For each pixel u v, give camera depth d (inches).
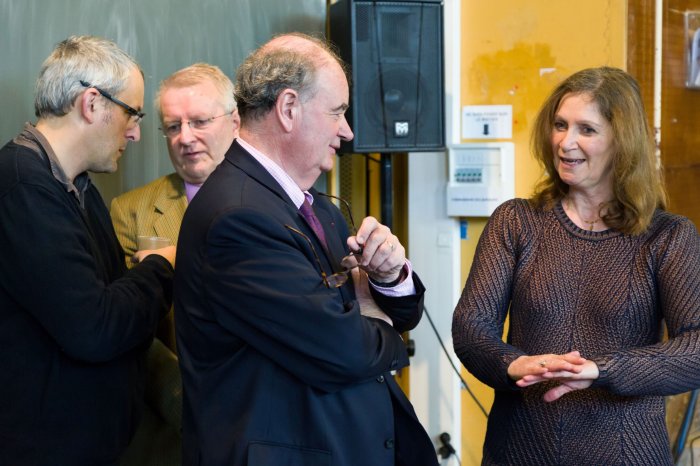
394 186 133.1
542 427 70.6
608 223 71.9
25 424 66.9
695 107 138.0
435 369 125.6
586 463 69.2
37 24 96.3
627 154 70.2
